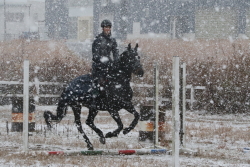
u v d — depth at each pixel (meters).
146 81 23.08
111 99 9.93
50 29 56.72
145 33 49.25
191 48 33.97
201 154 10.34
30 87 21.69
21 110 13.91
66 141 12.15
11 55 29.94
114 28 52.44
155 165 8.70
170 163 8.90
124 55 9.78
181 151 10.39
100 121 17.20
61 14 56.78
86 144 11.65
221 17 45.94
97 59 9.88
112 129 14.98
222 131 14.95
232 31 45.84
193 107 21.72
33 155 9.34
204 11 46.41
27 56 29.95
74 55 32.72
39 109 19.98
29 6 65.62
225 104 21.08
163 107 12.39
